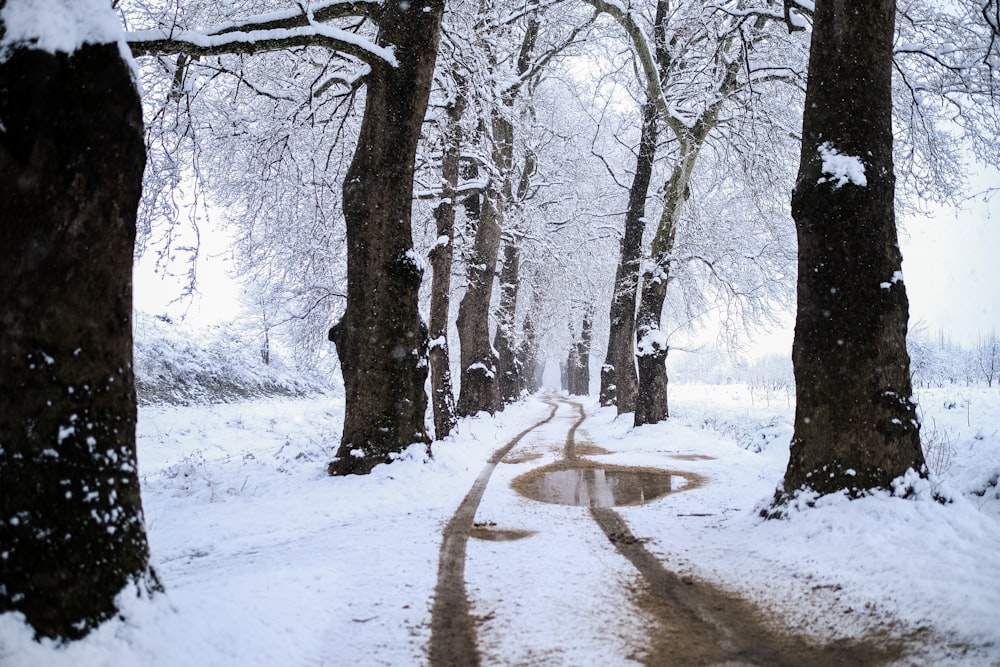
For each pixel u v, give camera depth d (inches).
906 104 500.7
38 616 108.2
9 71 118.3
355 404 352.2
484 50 566.9
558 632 139.4
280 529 248.4
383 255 353.7
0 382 112.6
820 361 226.2
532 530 236.1
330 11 356.2
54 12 124.0
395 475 329.4
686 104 677.9
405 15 356.5
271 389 1123.3
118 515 124.0
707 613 150.3
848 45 235.5
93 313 123.8
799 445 230.8
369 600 162.2
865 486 211.0
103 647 111.6
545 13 717.9
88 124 124.0
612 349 967.0
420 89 359.3
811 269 233.8
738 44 605.3
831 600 155.6
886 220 228.1
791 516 219.6
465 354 745.6
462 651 131.0
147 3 390.3
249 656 124.9
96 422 122.4
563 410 1114.1
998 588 143.9
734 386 1492.4
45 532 111.9
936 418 499.5
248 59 490.0
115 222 128.6
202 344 1064.2
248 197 552.4
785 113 638.5
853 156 229.5
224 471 402.3
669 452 491.2
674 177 650.2
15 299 114.9
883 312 220.1
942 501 203.0
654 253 647.1
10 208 116.1
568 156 1022.4
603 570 183.8
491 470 394.3
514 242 949.2
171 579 183.3
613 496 305.7
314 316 694.5
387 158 353.7
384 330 352.5
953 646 125.7
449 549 209.8
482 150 657.6
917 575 158.2
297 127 471.8
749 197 726.5
